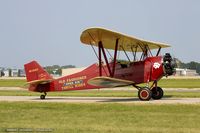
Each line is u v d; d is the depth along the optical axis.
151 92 34.47
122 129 19.53
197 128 19.58
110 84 35.53
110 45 37.44
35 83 39.53
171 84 83.25
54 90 39.41
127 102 31.84
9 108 28.48
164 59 34.91
